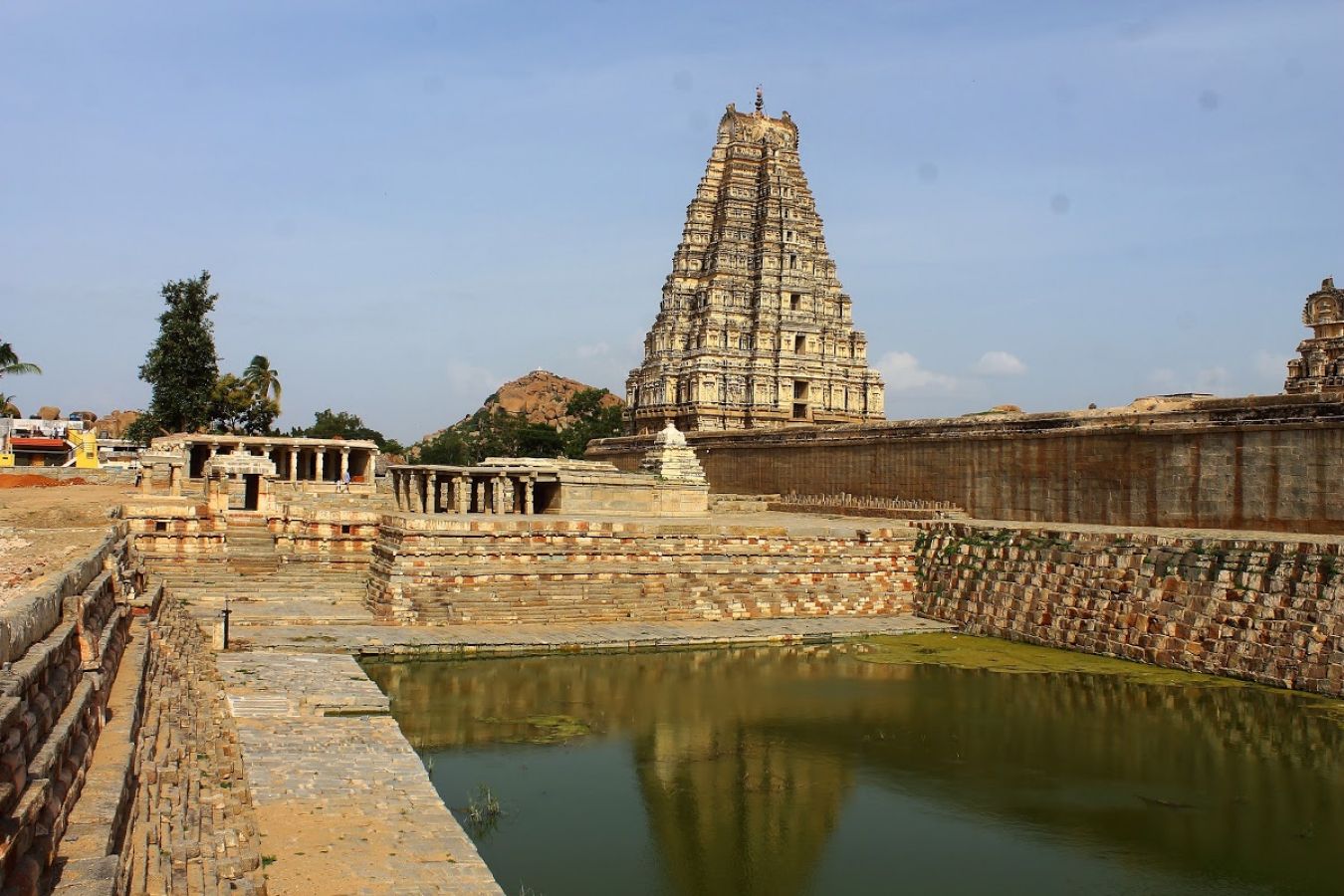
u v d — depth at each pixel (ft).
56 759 50.83
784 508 286.66
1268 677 138.62
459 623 165.58
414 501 236.02
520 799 97.96
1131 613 157.89
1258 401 169.27
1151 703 132.16
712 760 110.63
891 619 189.16
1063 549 171.22
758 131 377.50
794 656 160.15
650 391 384.47
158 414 317.01
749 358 361.92
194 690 103.60
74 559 86.58
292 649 144.25
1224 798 100.27
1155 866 85.97
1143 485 190.29
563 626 169.89
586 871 83.35
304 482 253.44
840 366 370.32
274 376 345.31
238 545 185.16
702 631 170.19
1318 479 159.94
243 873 57.98
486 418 626.23
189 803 66.85
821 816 95.81
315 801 84.07
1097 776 106.73
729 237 367.45
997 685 142.10
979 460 231.30
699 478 271.08
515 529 171.94
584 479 249.55
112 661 81.00
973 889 81.82
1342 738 117.29
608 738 116.88
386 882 69.31
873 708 130.62
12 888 39.55
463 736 115.85
